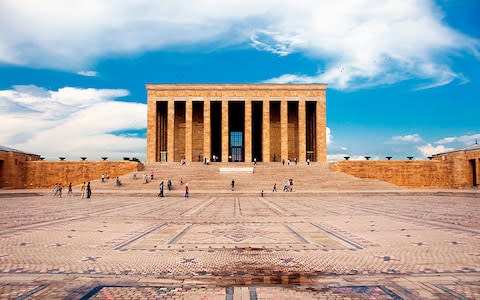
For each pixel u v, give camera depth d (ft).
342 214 63.82
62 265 27.78
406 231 44.06
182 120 249.96
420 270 26.22
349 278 24.44
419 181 192.85
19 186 188.24
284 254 31.65
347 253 31.96
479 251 32.45
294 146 247.91
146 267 27.27
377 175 191.21
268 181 156.76
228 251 32.91
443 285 22.71
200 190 139.44
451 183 193.36
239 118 267.59
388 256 30.71
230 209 74.64
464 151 191.62
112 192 126.82
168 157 229.04
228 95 231.50
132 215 63.41
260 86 231.50
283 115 230.27
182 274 25.50
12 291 21.62
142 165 192.13
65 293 21.31
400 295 20.98
